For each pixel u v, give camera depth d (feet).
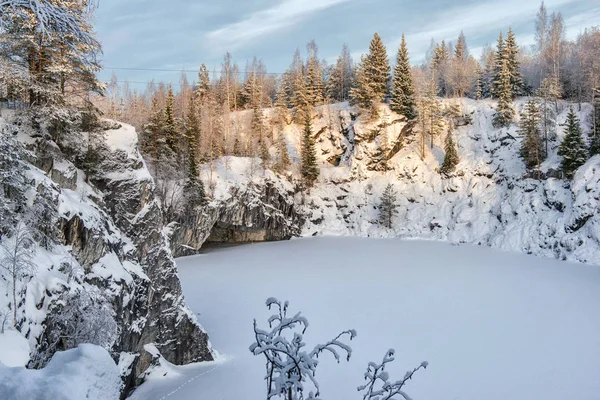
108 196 78.89
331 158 272.72
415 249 185.88
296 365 16.38
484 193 211.00
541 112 209.46
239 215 199.21
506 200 198.29
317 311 101.24
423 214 223.92
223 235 213.66
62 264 53.98
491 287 118.83
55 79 72.69
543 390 63.21
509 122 226.38
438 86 303.48
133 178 81.87
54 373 16.35
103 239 66.59
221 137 247.70
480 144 230.89
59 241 57.16
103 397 16.72
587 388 63.26
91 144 79.97
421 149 245.04
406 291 116.67
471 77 286.25
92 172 78.69
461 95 268.62
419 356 75.77
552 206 175.94
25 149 59.16
